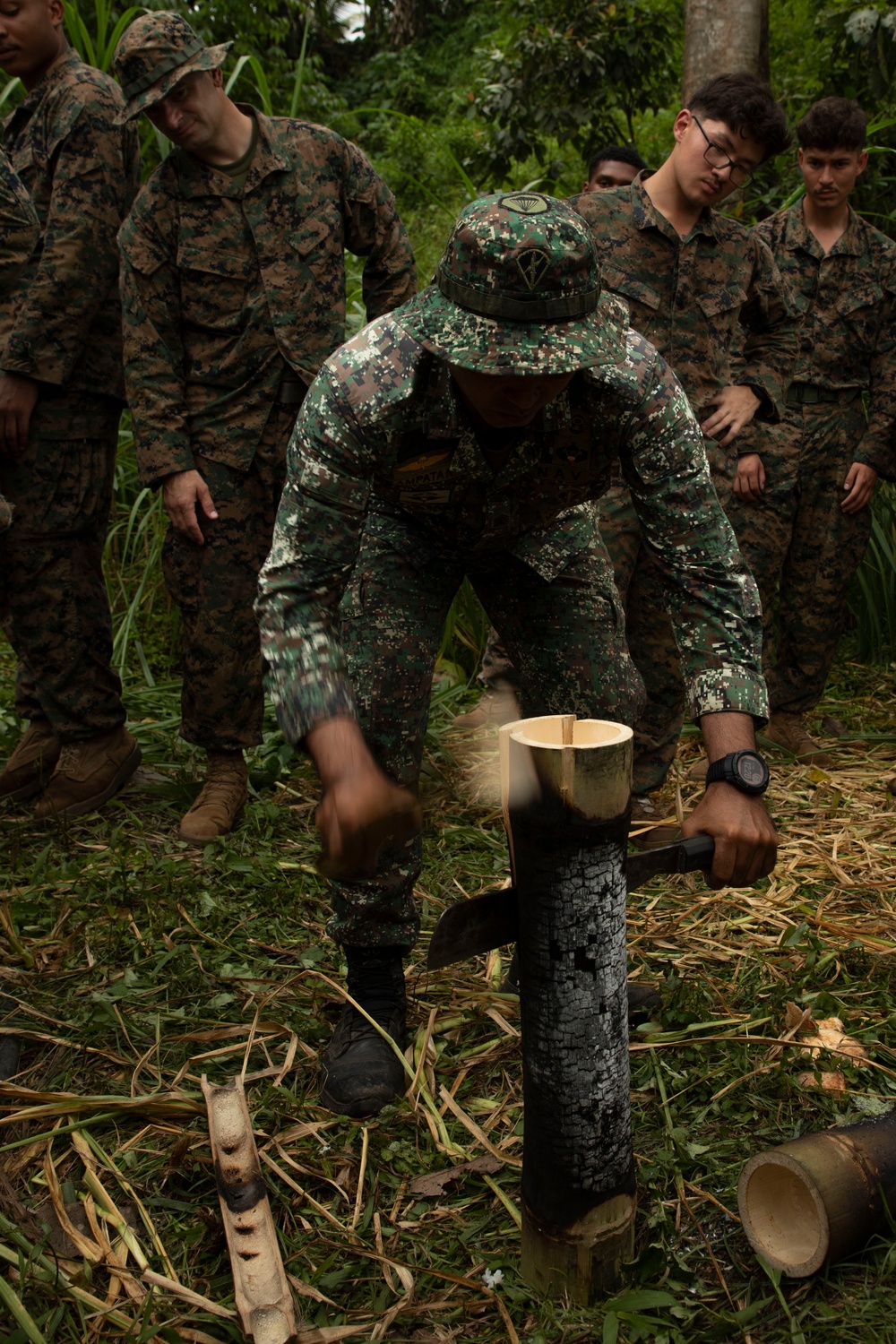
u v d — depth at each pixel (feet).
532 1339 4.82
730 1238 5.44
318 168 9.88
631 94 21.61
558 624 6.46
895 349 12.47
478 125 32.94
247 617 10.21
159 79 9.07
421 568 6.42
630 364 5.14
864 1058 6.67
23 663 11.09
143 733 12.77
